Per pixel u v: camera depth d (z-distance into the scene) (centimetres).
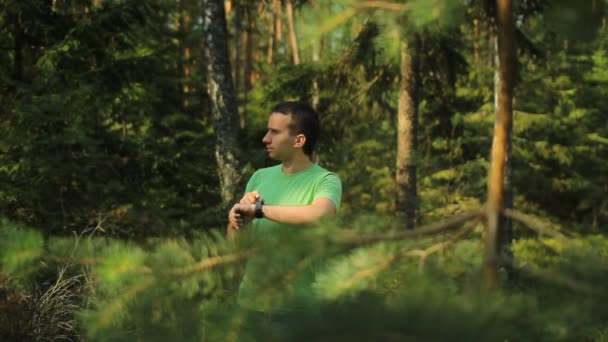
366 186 1198
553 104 1259
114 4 654
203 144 938
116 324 96
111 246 106
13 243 103
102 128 707
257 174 244
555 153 1246
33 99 538
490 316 66
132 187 697
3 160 564
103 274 100
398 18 98
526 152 1239
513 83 94
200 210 848
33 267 104
